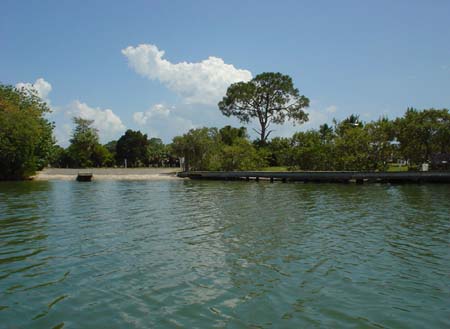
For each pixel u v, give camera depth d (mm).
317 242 11766
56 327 6141
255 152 56344
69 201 23344
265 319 6391
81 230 13766
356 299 7242
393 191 28375
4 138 45656
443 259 9852
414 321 6328
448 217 16109
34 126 47156
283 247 11164
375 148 43219
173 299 7254
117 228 14133
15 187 35938
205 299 7250
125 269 9109
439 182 34594
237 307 6879
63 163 89938
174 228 14094
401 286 7918
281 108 63906
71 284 8102
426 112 39094
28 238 12438
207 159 56000
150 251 10742
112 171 58812
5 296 7449
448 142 38406
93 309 6809
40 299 7289
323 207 19766
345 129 47469
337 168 46969
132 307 6895
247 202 22312
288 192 28891
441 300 7188
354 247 11125
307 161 50438
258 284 8055
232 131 71500
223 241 11945
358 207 19625
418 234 12828
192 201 23078
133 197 25859
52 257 10156
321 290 7699
